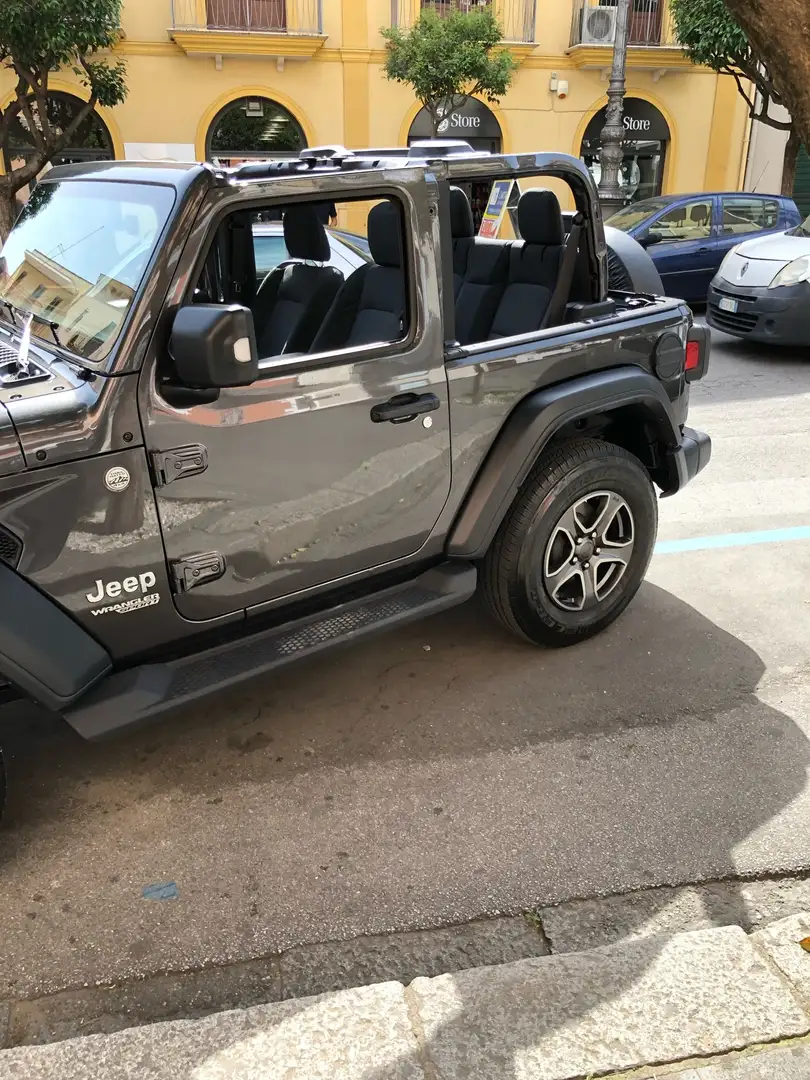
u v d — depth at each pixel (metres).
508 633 3.66
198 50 15.58
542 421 3.01
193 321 2.15
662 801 2.70
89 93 15.45
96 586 2.36
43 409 2.18
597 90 17.92
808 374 7.96
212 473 2.44
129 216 2.45
